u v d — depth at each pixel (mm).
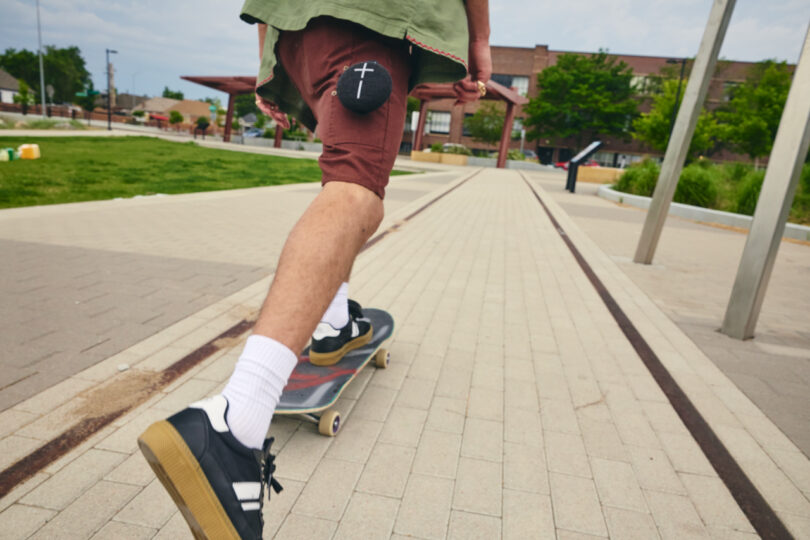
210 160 19531
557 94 53812
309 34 1238
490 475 1806
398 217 7879
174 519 1478
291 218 7102
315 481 1708
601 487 1777
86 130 37531
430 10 1241
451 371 2684
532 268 5270
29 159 15281
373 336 2605
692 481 1848
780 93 38656
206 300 3484
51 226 5535
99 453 1771
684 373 2828
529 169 40188
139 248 4812
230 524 907
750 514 1687
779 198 3268
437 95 29766
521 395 2453
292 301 992
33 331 2756
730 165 14219
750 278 3422
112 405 2090
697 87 5277
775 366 3027
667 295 4598
